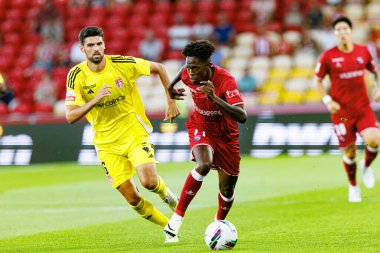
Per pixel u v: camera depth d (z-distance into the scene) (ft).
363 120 97.30
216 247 64.69
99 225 86.79
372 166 138.31
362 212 87.71
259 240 70.90
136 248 68.54
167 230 70.23
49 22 220.23
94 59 70.03
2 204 111.24
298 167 141.38
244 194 111.24
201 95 67.46
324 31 197.47
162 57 207.10
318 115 157.38
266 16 208.03
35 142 168.96
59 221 92.27
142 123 72.54
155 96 191.52
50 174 150.61
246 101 180.04
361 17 202.59
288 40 198.39
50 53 214.69
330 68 97.45
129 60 72.43
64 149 166.91
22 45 226.38
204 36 202.39
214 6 217.97
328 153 155.63
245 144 160.45
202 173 68.23
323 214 87.86
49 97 200.23
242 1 215.72
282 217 87.20
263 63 191.93
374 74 99.60
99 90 68.23
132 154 70.85
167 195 72.84
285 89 185.16
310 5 205.57
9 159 170.09
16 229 86.99
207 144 68.90
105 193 119.44
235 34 209.36
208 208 98.58
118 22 222.69
